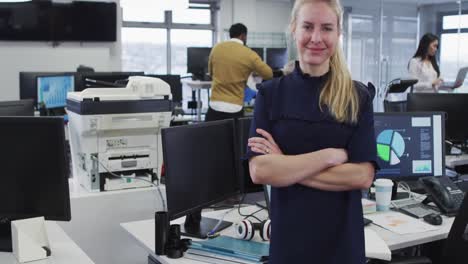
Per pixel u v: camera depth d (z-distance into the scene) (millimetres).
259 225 1998
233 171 2297
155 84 2512
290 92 1480
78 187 2568
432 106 3660
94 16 7391
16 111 2551
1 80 6762
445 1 8008
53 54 6961
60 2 7223
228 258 1837
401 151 2664
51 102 4207
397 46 8484
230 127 2293
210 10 9438
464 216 2016
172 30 9133
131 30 8805
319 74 1476
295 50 1569
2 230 1984
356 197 1470
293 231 1455
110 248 2492
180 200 1979
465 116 3656
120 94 2459
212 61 4625
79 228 2410
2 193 1919
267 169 1449
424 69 5121
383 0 8312
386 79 8391
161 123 2533
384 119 2656
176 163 1974
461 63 7875
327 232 1443
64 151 1871
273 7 9844
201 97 7555
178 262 1847
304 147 1459
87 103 2375
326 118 1438
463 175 3576
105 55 7238
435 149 2689
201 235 2078
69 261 1794
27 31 7102
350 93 1453
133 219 2523
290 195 1465
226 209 2484
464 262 2031
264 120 1506
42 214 1905
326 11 1418
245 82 4629
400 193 2736
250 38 9617
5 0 6977
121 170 2510
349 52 8539
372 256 1872
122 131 2486
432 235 2160
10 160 1902
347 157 1448
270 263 1498
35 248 1794
